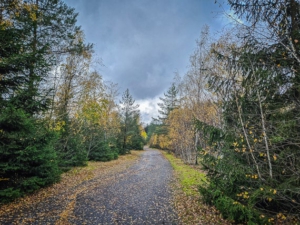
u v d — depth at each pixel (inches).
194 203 305.9
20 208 279.1
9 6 337.1
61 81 591.5
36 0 474.3
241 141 208.8
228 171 216.1
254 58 205.5
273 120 193.5
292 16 191.5
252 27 199.8
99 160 920.9
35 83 344.5
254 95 215.2
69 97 594.2
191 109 772.0
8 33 289.6
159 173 633.0
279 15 199.5
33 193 347.9
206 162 259.9
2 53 289.3
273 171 189.2
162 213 277.9
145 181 501.7
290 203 174.7
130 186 444.1
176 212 280.2
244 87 223.0
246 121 211.9
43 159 351.3
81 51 569.6
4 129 270.2
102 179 514.0
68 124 607.2
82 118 634.2
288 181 167.8
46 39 506.3
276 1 193.5
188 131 856.9
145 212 281.7
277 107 195.0
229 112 237.1
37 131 336.2
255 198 189.8
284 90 193.2
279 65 186.9
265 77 196.2
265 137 183.0
